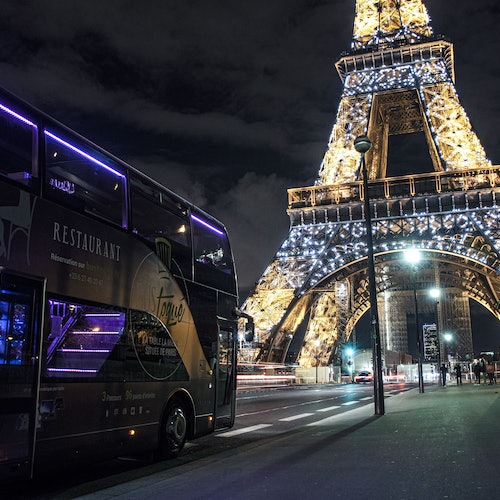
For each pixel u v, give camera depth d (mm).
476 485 8617
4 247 9797
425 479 9211
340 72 91125
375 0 94438
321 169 82000
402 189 74938
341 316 86812
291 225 77562
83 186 12430
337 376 89438
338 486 9023
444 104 81312
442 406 25328
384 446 13266
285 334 77812
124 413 12641
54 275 10867
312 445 14109
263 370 67500
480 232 68125
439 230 70875
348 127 83875
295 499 8297
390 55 87062
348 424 19406
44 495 10984
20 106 10961
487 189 70812
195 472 11141
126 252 13305
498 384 56969
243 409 31891
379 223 73562
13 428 9555
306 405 34594
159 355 14258
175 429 14859
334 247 74000
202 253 17422
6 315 9633
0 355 9422
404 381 97500
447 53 86062
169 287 15055
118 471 13555
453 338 174625
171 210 15797
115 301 12648
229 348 18766
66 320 11086
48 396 10438
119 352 12617
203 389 16531
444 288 177375
